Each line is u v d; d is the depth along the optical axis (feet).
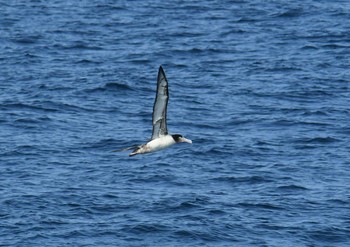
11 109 250.16
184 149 219.20
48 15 382.63
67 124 239.71
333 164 210.79
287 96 268.00
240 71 297.12
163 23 369.30
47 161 209.15
